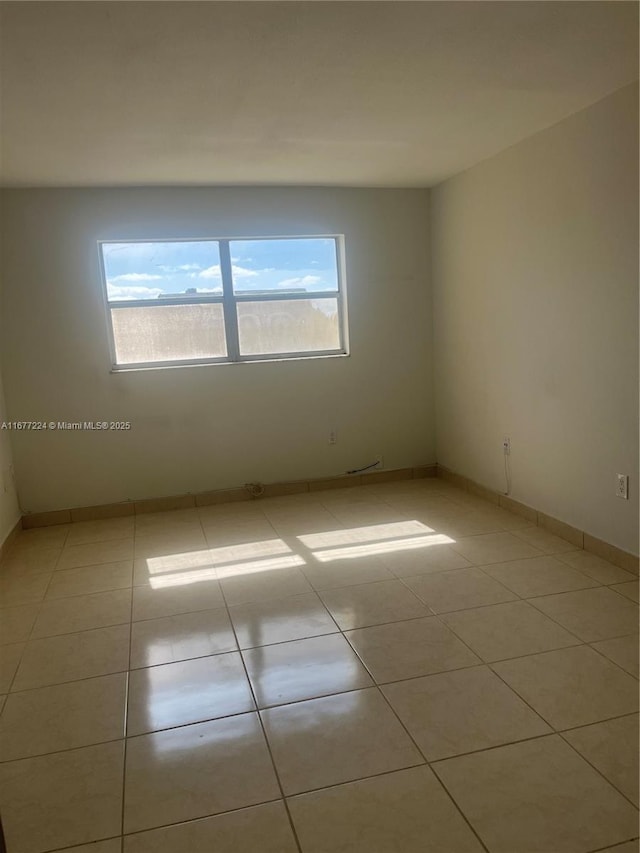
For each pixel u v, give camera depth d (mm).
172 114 2686
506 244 3719
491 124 3111
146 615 2812
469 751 1822
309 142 3240
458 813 1599
